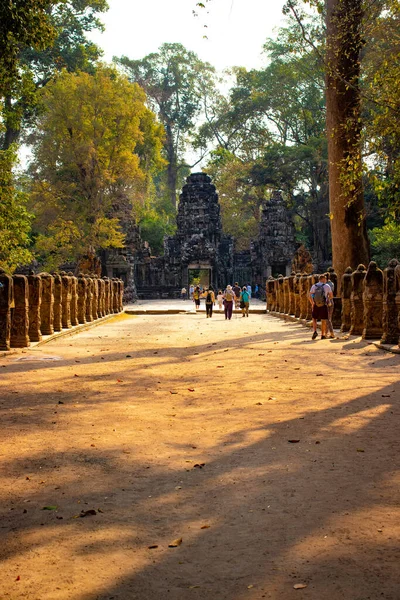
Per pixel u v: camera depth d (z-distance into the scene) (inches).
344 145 950.4
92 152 2267.5
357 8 868.6
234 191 3329.2
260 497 196.4
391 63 764.6
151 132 2962.6
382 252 2014.0
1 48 871.7
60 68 2559.1
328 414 316.5
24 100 1316.4
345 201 969.5
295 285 1171.3
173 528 173.2
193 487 207.9
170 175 4168.3
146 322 1282.0
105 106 2326.5
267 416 316.2
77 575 145.9
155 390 402.9
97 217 2365.9
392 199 749.9
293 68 2650.1
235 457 243.3
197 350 656.4
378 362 502.0
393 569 144.1
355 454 243.6
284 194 3216.0
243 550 157.5
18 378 452.8
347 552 153.6
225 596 135.0
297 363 514.3
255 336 815.7
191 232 3009.4
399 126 722.8
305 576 142.4
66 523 177.5
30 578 144.7
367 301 672.4
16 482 215.9
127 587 139.9
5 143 2391.7
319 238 3041.3
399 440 262.5
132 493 203.2
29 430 291.9
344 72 917.8
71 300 1011.3
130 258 2600.9
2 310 623.5
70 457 245.9
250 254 3304.6
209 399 367.9
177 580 142.9
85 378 454.9
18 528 174.4
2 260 1376.7
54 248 2320.4
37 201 2327.8
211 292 1439.5
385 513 179.0
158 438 275.6
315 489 202.4
